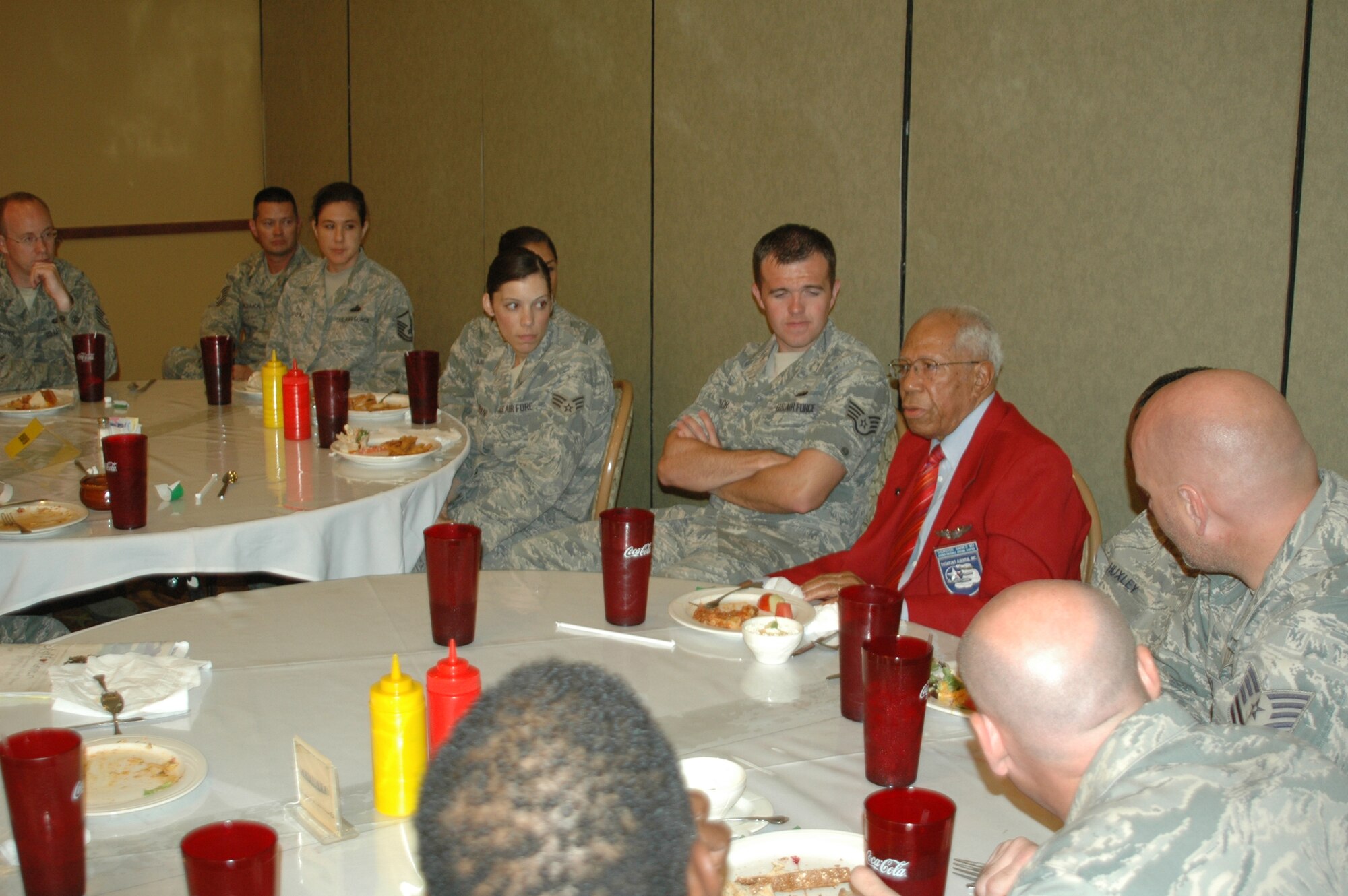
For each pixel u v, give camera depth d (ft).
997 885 2.70
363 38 17.80
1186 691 5.15
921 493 7.04
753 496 8.52
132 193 20.20
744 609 5.01
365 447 7.98
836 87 11.25
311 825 3.09
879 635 3.76
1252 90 8.46
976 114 10.16
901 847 2.55
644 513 4.76
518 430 10.21
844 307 11.53
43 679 4.08
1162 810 2.46
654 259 13.52
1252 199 8.55
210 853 2.44
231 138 21.01
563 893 1.39
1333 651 3.74
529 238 12.12
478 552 4.53
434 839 1.46
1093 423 9.77
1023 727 2.81
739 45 12.10
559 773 1.45
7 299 12.72
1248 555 4.23
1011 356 10.25
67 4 19.21
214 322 15.83
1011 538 6.46
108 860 2.92
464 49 15.81
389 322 13.39
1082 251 9.62
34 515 6.26
